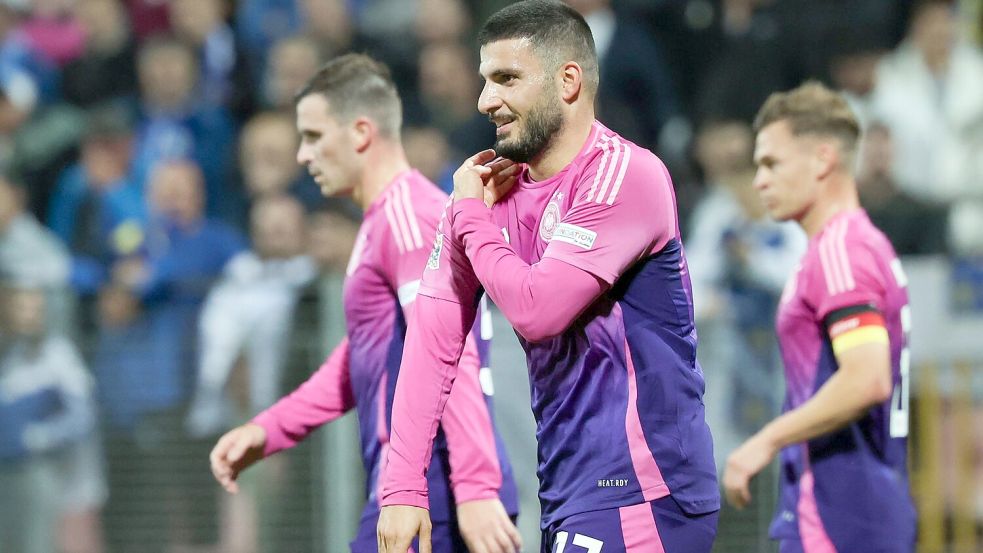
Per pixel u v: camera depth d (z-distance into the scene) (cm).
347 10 3241
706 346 2312
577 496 1198
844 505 1459
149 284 2372
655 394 1181
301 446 2317
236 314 2341
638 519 1180
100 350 2367
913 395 2270
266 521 2320
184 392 2352
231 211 3033
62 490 2367
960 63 3052
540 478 1256
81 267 2803
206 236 2783
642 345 1183
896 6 3175
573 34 1191
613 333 1181
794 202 1534
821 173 1521
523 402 2234
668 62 3198
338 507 2305
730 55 3092
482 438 1362
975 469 2272
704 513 1202
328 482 2309
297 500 2317
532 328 1138
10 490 2369
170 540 2345
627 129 3012
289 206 2684
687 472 1189
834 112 1524
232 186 3069
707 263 2578
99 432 2367
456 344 1212
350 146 1502
